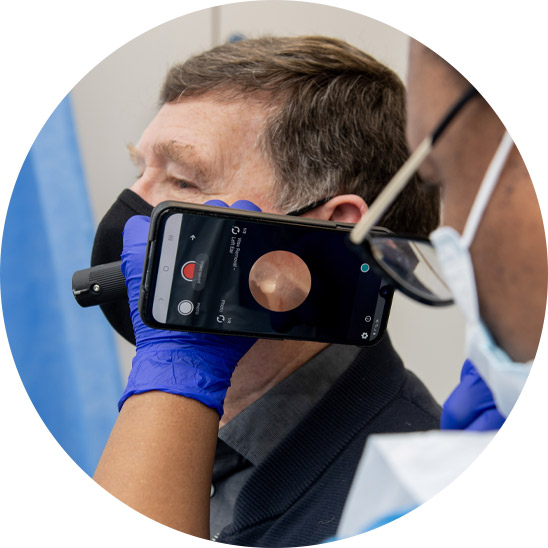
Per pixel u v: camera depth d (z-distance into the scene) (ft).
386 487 3.51
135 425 3.63
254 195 4.27
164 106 4.41
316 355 4.30
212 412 3.78
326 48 4.26
